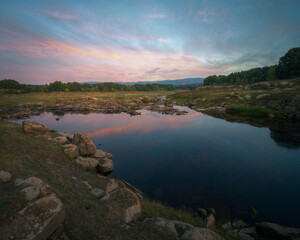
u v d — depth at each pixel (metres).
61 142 24.89
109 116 67.31
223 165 23.52
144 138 37.00
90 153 23.69
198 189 17.75
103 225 8.48
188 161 24.98
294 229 11.38
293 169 21.91
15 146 17.86
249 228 12.15
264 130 39.41
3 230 5.49
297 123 41.81
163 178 20.12
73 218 8.42
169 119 58.34
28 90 172.75
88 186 13.37
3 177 9.33
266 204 15.14
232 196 16.47
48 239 6.28
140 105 105.00
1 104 93.69
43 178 12.09
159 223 9.48
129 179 19.91
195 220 12.45
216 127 44.81
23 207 6.54
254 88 93.06
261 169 22.11
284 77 109.50
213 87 136.25
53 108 92.19
